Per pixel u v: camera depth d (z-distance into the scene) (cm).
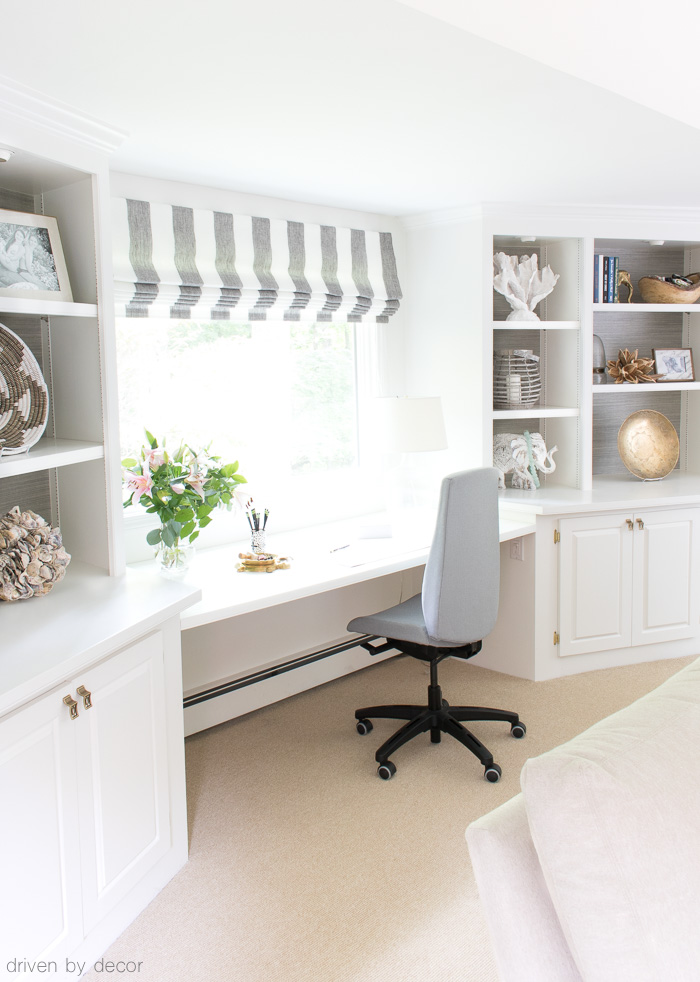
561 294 388
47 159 203
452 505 258
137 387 303
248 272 321
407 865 229
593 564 362
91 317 229
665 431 407
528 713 328
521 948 114
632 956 102
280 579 266
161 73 191
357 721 322
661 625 379
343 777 280
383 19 163
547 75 195
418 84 201
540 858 109
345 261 359
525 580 359
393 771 278
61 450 219
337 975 188
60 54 179
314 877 224
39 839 167
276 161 274
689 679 140
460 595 270
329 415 374
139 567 289
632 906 102
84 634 185
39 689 162
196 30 167
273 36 171
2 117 186
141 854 207
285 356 352
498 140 253
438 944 197
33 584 210
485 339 361
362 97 210
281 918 207
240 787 274
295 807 261
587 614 365
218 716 322
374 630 283
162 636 213
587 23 177
